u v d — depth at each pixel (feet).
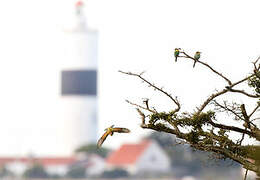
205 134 173.17
